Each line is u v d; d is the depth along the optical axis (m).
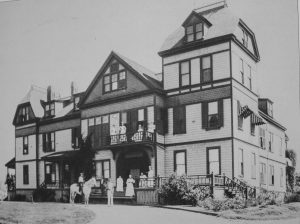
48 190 34.00
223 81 26.11
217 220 18.88
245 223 18.33
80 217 20.81
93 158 31.11
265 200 22.67
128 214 21.03
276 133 26.38
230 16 26.94
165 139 28.25
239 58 26.88
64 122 35.91
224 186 23.67
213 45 26.73
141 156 29.00
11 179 38.72
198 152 26.67
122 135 29.03
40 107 38.03
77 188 27.61
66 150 35.38
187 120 27.44
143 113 28.66
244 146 26.50
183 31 28.30
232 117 25.53
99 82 31.39
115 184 29.53
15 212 22.72
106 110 30.77
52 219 20.59
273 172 26.80
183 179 24.20
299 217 19.34
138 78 29.06
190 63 27.67
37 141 37.50
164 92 28.55
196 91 27.25
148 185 26.44
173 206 23.08
